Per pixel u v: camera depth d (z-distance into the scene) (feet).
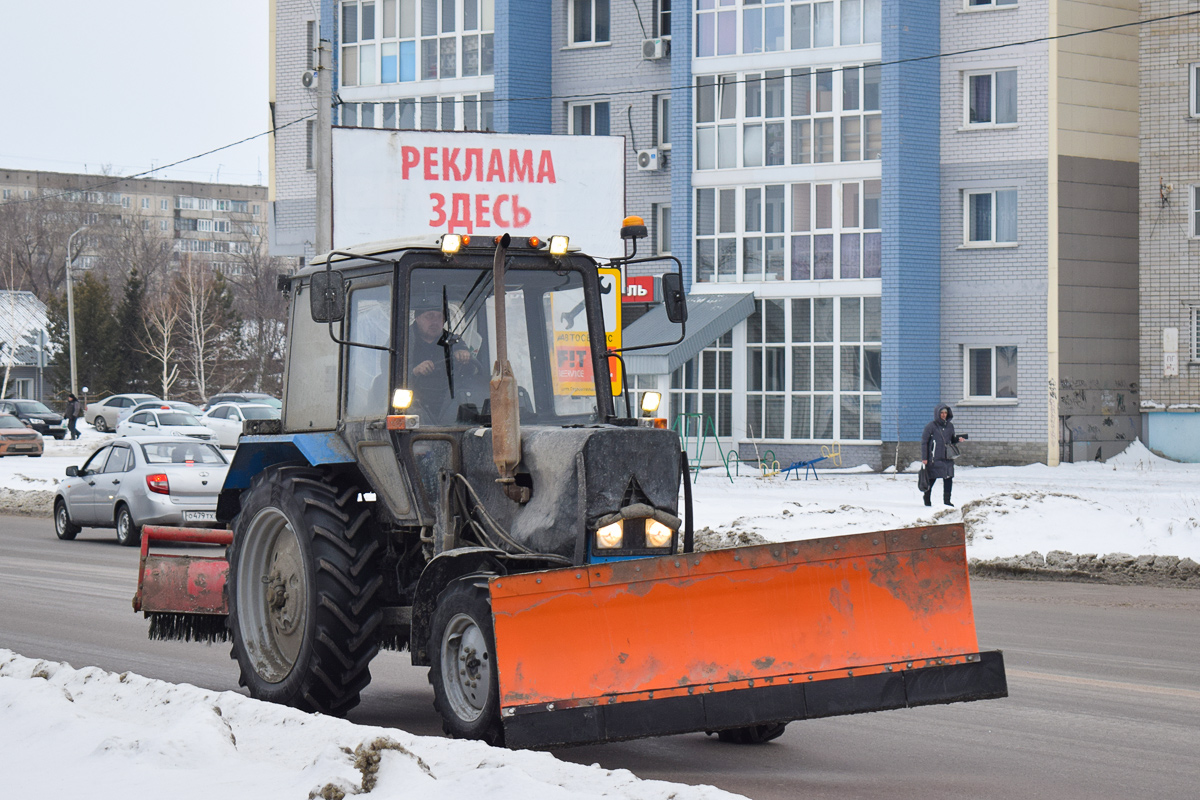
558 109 153.99
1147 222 134.72
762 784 25.70
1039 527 67.36
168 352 281.54
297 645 31.86
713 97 140.05
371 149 91.35
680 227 140.87
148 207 617.62
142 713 28.30
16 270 437.58
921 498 94.73
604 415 31.35
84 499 79.71
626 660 24.90
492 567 27.02
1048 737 29.78
